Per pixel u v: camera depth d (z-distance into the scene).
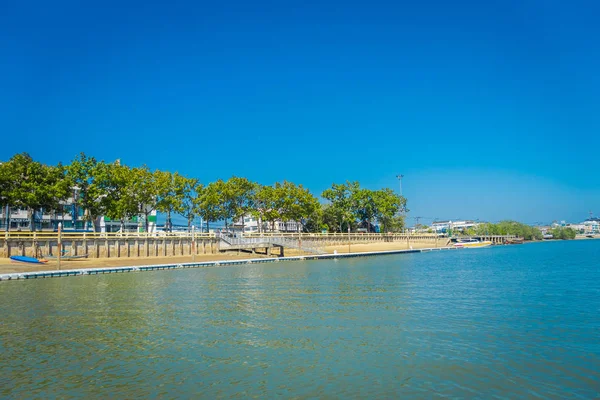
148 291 47.38
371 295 42.47
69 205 117.06
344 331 27.66
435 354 22.58
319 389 18.50
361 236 157.62
